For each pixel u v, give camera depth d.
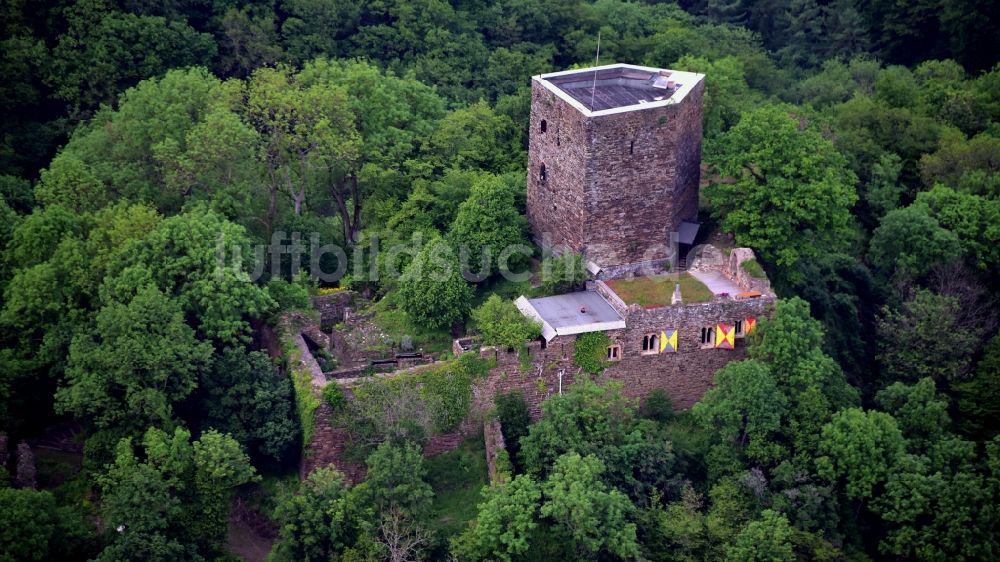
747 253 103.62
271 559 89.62
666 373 101.50
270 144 115.06
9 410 96.38
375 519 90.06
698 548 93.19
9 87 129.25
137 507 87.12
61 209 103.12
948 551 96.19
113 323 94.44
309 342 102.88
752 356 100.38
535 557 90.56
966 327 114.00
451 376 97.69
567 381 99.94
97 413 94.50
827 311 114.56
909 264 118.12
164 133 112.75
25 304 97.06
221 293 98.88
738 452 98.12
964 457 99.81
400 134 118.88
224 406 96.56
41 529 83.81
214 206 108.12
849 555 96.94
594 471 91.69
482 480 97.44
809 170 107.06
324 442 96.00
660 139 102.56
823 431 97.75
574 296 103.12
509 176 113.81
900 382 106.62
